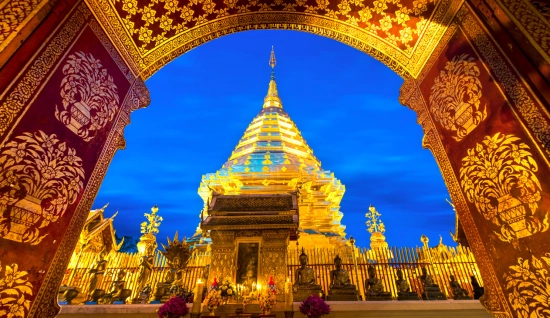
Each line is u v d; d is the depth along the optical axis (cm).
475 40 386
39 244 302
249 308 704
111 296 811
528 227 310
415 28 508
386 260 1165
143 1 466
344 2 540
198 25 552
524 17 319
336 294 788
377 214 1925
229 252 823
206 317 598
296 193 981
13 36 278
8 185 266
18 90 280
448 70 444
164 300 778
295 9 573
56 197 324
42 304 305
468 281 1050
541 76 296
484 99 370
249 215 848
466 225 410
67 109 343
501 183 344
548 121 285
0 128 260
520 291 325
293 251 1233
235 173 2000
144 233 1612
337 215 2230
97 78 400
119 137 453
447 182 450
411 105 552
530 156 305
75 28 361
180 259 878
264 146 2369
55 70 327
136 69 504
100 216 1534
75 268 1097
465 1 403
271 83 3716
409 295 799
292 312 612
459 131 420
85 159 372
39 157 301
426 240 1212
